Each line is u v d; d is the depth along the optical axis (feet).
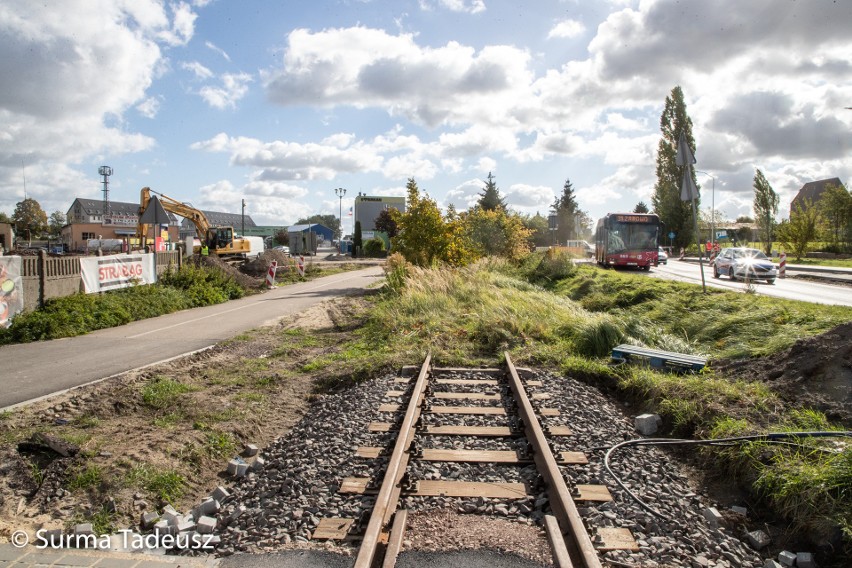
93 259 57.62
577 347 36.83
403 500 16.03
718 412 22.07
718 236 247.09
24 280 47.67
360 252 240.12
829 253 166.40
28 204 307.17
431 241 82.74
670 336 37.83
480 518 15.20
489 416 24.18
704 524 15.44
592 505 15.96
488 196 235.20
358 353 38.01
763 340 33.47
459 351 37.35
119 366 33.86
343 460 19.07
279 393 28.68
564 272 87.92
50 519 15.84
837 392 21.77
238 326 51.83
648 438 21.90
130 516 16.39
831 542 14.21
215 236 129.18
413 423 22.57
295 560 13.34
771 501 16.21
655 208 220.84
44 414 23.84
